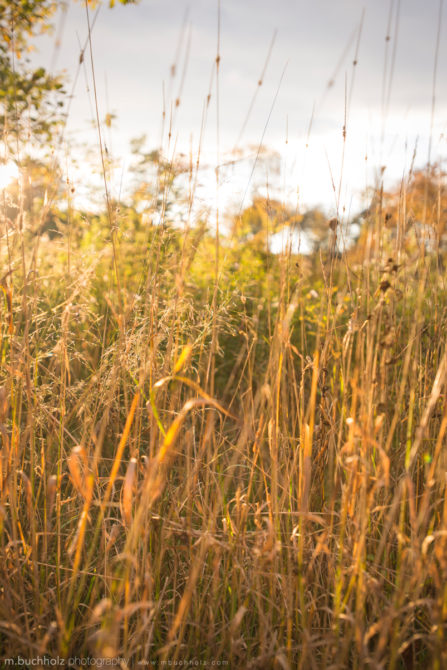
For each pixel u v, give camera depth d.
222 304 2.33
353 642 1.81
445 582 1.56
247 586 1.88
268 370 1.92
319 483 2.09
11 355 1.92
